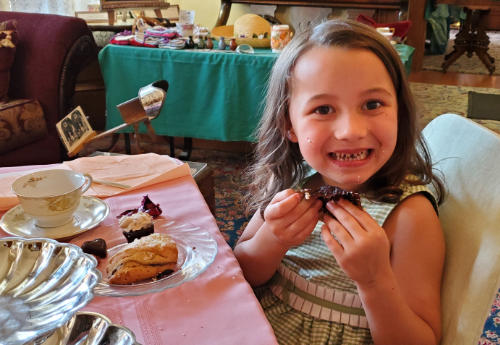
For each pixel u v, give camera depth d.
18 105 2.33
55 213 0.84
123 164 1.11
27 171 1.08
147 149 3.16
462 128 0.90
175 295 0.67
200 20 3.96
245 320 0.62
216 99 2.57
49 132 2.48
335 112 0.74
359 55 0.73
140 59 2.57
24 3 3.69
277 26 2.58
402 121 0.84
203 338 0.59
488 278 0.69
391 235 0.83
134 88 2.63
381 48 0.75
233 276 0.71
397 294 0.72
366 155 0.75
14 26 2.49
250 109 2.54
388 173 0.86
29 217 0.89
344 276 0.88
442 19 6.18
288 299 0.91
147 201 0.91
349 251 0.67
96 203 0.93
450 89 4.45
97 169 1.09
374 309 0.72
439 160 0.92
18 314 0.54
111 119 2.71
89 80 2.96
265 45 2.75
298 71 0.77
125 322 0.62
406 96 0.81
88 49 2.60
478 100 4.07
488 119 3.61
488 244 0.71
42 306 0.56
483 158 0.80
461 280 0.74
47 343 0.53
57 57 2.45
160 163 1.12
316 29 0.80
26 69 2.47
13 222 0.88
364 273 0.68
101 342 0.52
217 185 2.67
